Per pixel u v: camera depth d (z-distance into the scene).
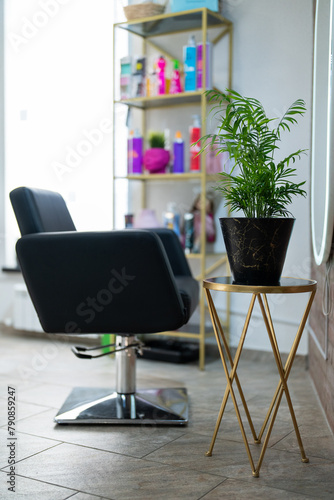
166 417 2.20
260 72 3.19
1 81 4.05
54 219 2.29
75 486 1.66
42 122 4.00
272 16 3.14
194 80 3.14
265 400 2.52
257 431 2.12
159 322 2.07
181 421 2.18
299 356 3.12
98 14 3.78
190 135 3.27
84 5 3.82
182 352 3.22
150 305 2.06
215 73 3.33
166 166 3.38
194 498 1.59
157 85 3.29
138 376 2.93
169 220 3.36
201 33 3.38
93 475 1.74
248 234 1.78
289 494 1.61
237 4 3.23
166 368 3.11
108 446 1.97
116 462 1.84
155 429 2.14
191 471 1.77
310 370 2.89
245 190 1.83
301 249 3.10
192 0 3.16
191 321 3.53
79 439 2.04
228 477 1.72
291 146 3.10
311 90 3.01
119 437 2.06
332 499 1.58
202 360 3.06
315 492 1.63
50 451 1.93
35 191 2.19
